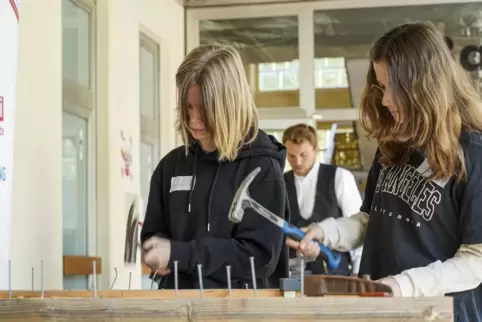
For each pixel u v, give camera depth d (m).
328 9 5.57
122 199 4.00
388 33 1.72
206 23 5.71
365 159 5.43
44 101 3.00
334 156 5.49
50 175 3.03
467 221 1.58
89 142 3.80
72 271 3.27
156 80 5.11
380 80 1.71
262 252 1.90
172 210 2.05
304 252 1.89
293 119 5.58
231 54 1.97
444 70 1.63
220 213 1.98
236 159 2.01
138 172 4.30
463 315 1.59
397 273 1.70
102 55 3.87
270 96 5.62
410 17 5.53
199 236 1.99
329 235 1.90
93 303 1.15
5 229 2.12
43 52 2.99
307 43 5.59
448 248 1.65
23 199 2.82
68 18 3.57
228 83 1.93
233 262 1.88
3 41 2.14
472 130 1.63
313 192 3.80
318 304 1.12
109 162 3.84
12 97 2.17
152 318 1.13
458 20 5.49
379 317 1.11
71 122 3.58
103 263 3.78
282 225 1.88
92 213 3.80
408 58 1.63
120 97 4.04
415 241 1.69
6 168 2.13
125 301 1.14
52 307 1.16
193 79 1.93
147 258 1.88
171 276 1.99
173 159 2.14
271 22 5.65
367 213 1.94
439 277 1.51
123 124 4.08
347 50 5.58
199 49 1.99
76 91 3.61
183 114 1.98
